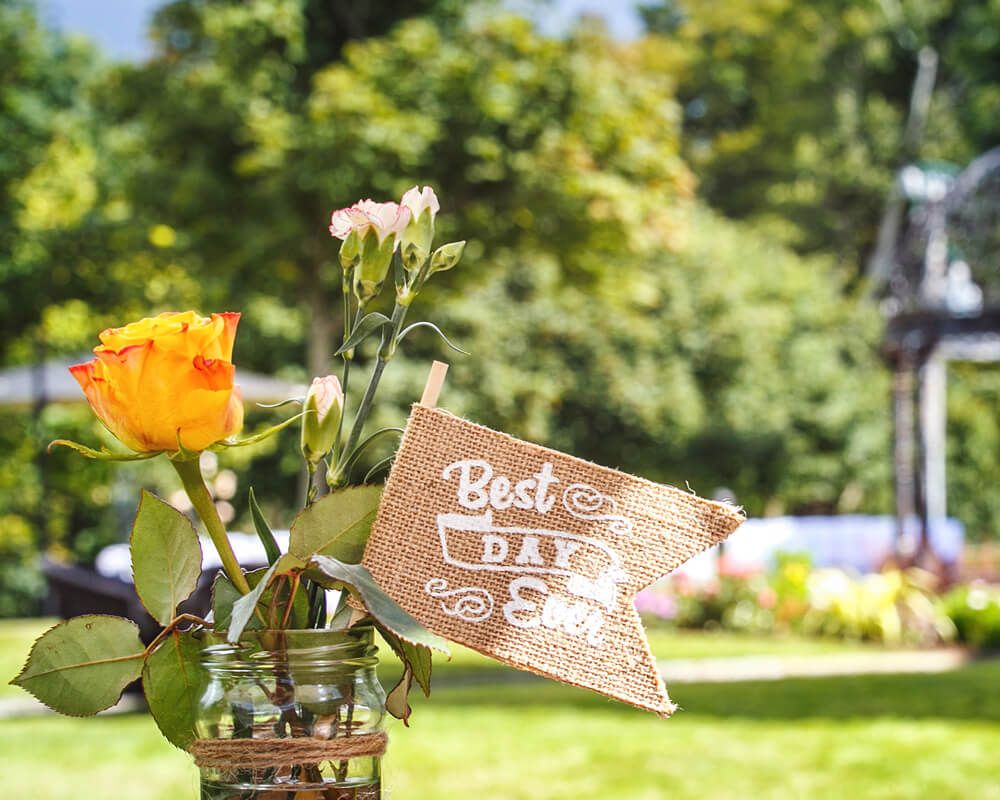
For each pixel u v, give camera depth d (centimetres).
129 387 99
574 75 1090
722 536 110
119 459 101
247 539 743
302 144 1059
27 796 491
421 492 111
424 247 111
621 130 1112
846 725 630
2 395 1087
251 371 1775
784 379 2016
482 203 1121
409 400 1656
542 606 109
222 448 105
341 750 102
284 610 108
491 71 1074
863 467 2080
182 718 111
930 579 1112
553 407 1839
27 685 107
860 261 2767
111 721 674
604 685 107
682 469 1955
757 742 592
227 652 104
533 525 110
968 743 582
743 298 2005
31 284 1580
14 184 1573
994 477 2223
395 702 113
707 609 1145
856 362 2128
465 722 642
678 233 1158
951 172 2528
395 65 1075
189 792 499
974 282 1148
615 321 1820
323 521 109
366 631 108
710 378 1983
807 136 2658
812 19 2677
